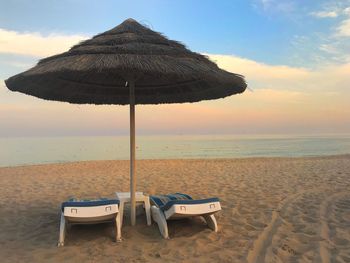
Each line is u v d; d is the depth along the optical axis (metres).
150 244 4.53
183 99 6.41
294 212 6.07
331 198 7.23
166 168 14.42
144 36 4.68
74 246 4.52
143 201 5.29
